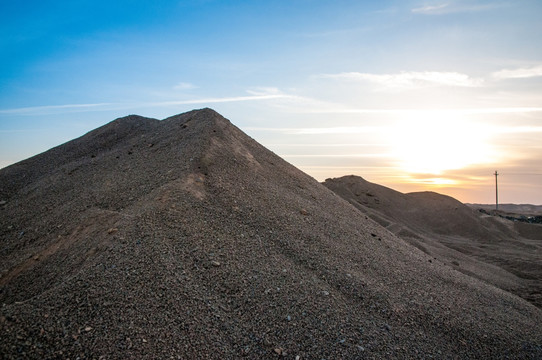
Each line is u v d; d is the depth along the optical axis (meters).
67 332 5.73
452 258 18.89
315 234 10.49
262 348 6.06
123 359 5.41
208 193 11.09
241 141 17.22
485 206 76.31
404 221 32.59
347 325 6.87
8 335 5.57
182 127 17.94
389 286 8.75
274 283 7.67
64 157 20.23
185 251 8.12
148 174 13.11
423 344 6.84
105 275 7.05
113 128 22.98
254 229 9.81
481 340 7.41
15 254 10.25
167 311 6.40
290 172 16.25
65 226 10.95
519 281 16.92
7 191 17.03
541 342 7.85
